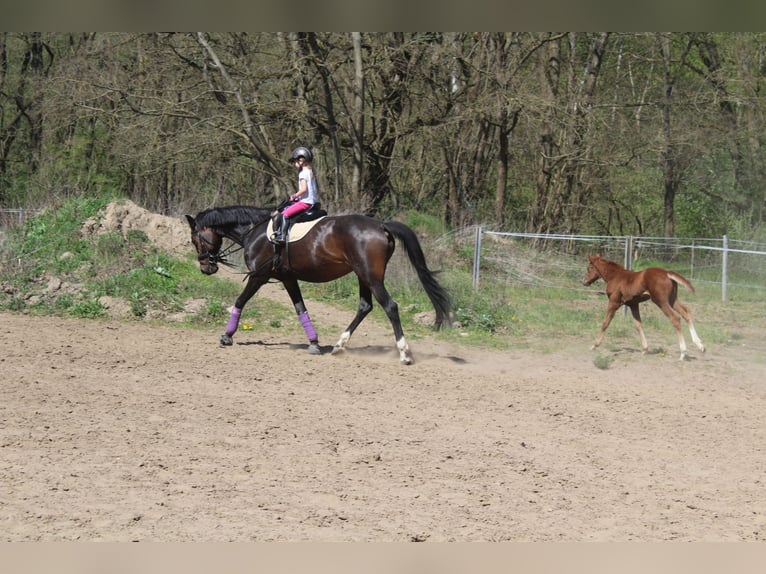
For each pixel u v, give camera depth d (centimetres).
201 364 1120
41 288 1538
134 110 2439
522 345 1427
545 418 933
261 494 645
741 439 880
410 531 584
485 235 2247
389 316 1188
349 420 880
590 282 1395
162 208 2330
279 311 1589
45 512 582
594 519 630
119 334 1316
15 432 765
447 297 1178
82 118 2541
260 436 803
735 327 1708
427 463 747
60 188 2078
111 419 830
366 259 1173
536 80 2808
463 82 2750
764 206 3272
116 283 1549
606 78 3369
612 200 3425
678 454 819
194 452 742
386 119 2655
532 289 2033
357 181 2583
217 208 1288
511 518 622
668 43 3022
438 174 3291
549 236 2053
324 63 2450
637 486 717
